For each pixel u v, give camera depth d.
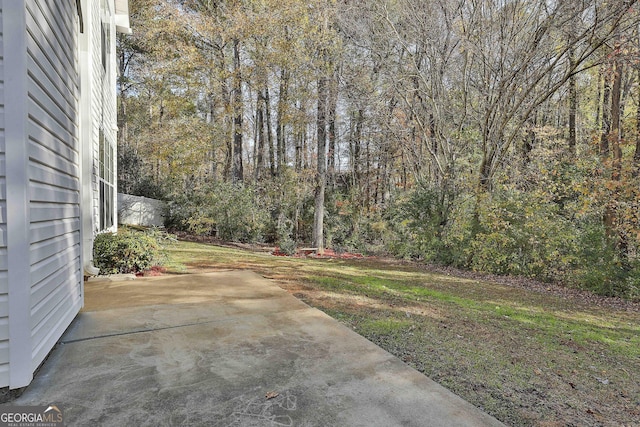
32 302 2.08
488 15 8.91
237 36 14.09
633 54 7.12
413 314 4.41
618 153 7.68
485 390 2.54
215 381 2.25
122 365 2.46
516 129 8.87
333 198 15.62
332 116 13.36
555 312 5.28
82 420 1.82
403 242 11.12
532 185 8.79
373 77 12.38
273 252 12.04
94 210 5.81
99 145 6.32
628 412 2.38
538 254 7.89
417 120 10.97
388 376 2.40
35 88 2.16
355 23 10.66
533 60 8.32
